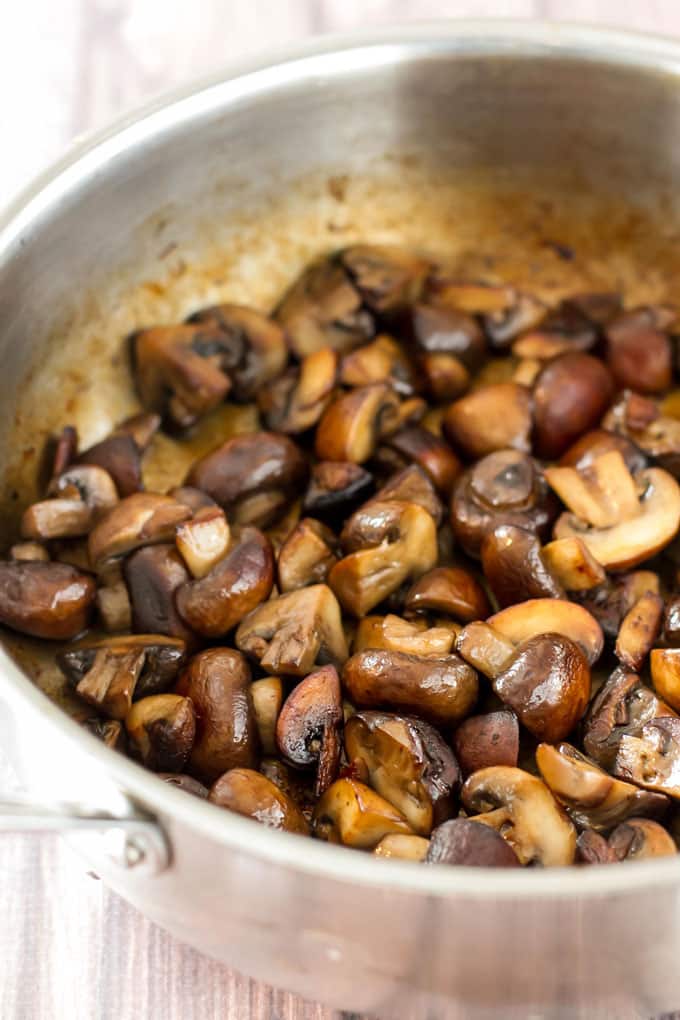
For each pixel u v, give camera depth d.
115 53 0.86
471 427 0.72
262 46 0.86
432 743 0.62
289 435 0.73
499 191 0.77
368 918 0.54
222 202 0.74
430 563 0.67
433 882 0.52
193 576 0.67
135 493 0.69
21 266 0.67
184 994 0.63
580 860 0.60
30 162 0.81
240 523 0.70
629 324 0.75
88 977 0.63
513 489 0.69
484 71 0.73
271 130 0.73
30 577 0.66
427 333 0.75
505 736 0.62
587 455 0.70
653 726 0.62
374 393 0.71
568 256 0.78
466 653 0.63
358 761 0.62
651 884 0.52
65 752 0.55
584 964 0.55
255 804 0.60
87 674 0.65
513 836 0.60
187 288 0.75
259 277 0.76
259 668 0.66
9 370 0.68
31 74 0.85
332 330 0.76
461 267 0.78
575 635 0.65
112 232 0.71
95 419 0.73
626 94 0.73
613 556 0.68
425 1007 0.58
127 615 0.67
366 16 0.87
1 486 0.68
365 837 0.60
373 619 0.66
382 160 0.76
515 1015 0.59
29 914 0.65
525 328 0.77
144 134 0.70
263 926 0.56
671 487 0.69
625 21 0.85
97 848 0.57
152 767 0.63
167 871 0.55
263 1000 0.63
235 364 0.74
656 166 0.75
